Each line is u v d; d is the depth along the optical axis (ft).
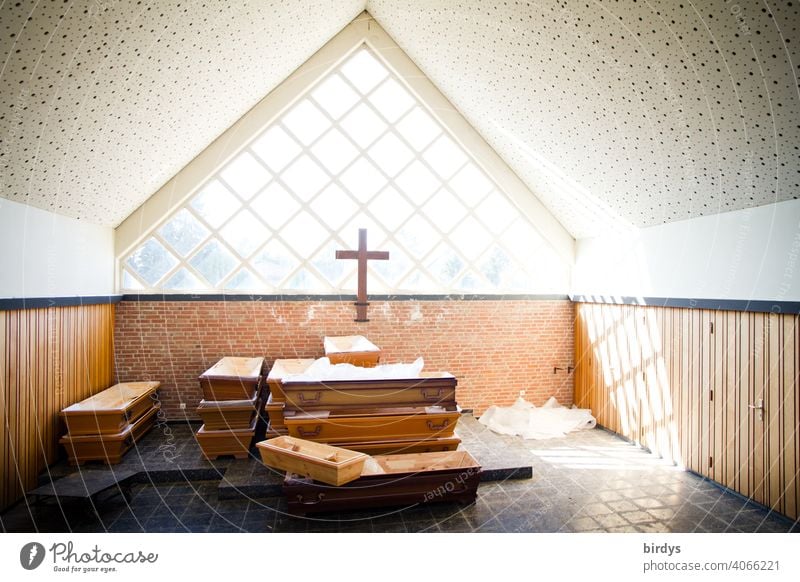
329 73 24.40
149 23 12.98
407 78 24.77
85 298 19.35
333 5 20.75
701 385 17.85
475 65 20.38
